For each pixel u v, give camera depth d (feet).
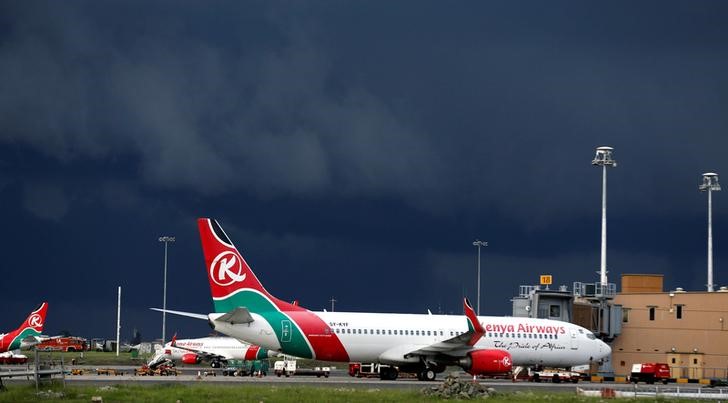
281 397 216.13
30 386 225.56
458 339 315.37
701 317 421.18
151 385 246.06
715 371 413.59
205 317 305.94
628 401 244.63
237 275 304.71
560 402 233.55
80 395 209.36
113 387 232.53
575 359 349.61
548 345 345.51
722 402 253.85
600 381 382.63
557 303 438.40
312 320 310.86
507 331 341.41
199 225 304.09
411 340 320.70
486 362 321.93
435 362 326.65
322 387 257.34
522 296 441.68
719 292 417.08
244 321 301.02
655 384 363.76
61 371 235.20
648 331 436.35
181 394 216.54
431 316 332.60
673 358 427.33
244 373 386.11
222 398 211.41
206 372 397.80
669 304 431.02
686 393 285.02
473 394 239.09
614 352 444.55
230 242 305.53
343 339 312.91
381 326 319.06
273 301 308.81
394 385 280.72
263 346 305.12
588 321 430.61
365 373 363.97
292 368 390.83
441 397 234.79
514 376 368.68
